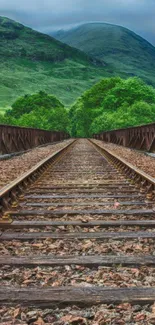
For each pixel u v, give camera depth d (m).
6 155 15.69
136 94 62.28
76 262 3.61
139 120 39.47
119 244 4.29
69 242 4.38
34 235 4.57
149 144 17.47
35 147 26.05
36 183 8.68
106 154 17.38
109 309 2.73
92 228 4.97
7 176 9.67
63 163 13.66
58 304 2.79
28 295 2.89
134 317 2.62
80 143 35.38
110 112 58.22
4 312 2.71
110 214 5.69
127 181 9.05
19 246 4.25
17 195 7.04
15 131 18.78
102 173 10.68
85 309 2.76
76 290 2.97
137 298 2.82
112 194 7.41
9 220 5.20
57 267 3.56
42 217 5.58
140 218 5.50
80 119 83.94
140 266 3.58
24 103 97.81
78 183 8.66
